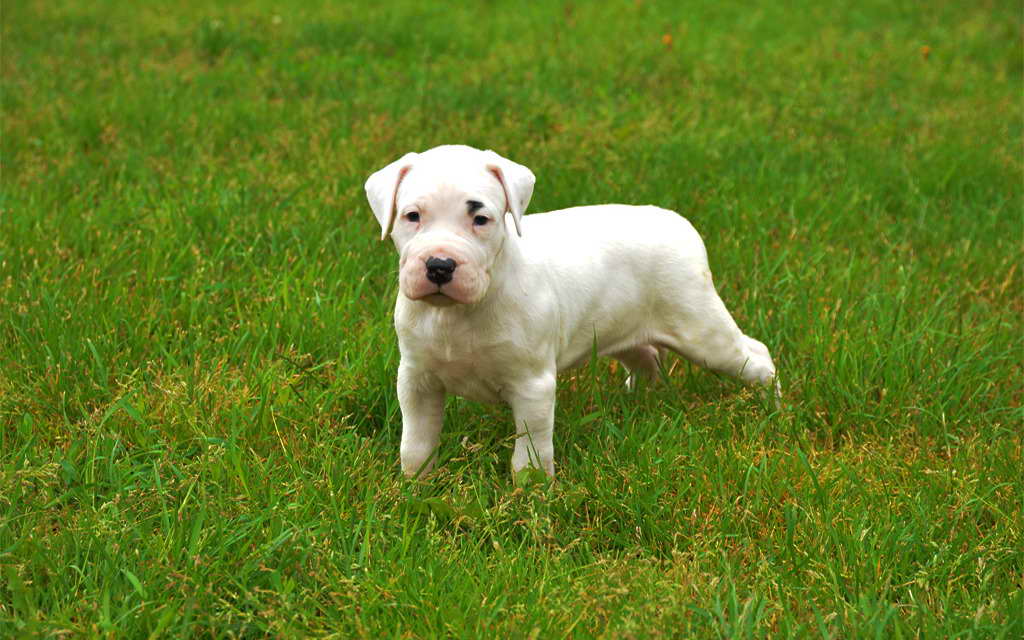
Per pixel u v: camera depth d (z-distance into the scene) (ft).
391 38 30.53
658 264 11.90
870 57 29.66
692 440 11.52
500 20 34.37
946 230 17.71
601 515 10.78
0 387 12.14
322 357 13.28
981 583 9.41
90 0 35.76
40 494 10.13
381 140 20.57
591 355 12.02
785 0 38.99
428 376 10.73
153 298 14.12
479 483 10.95
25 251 15.10
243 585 9.10
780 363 13.70
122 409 11.71
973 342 13.94
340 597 9.04
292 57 27.94
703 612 8.89
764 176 19.54
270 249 15.93
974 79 27.94
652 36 32.07
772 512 10.64
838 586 9.38
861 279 15.71
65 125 21.48
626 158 20.01
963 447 11.85
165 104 22.68
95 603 8.80
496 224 9.62
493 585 9.23
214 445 11.00
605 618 8.97
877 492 10.86
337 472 10.73
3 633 8.54
